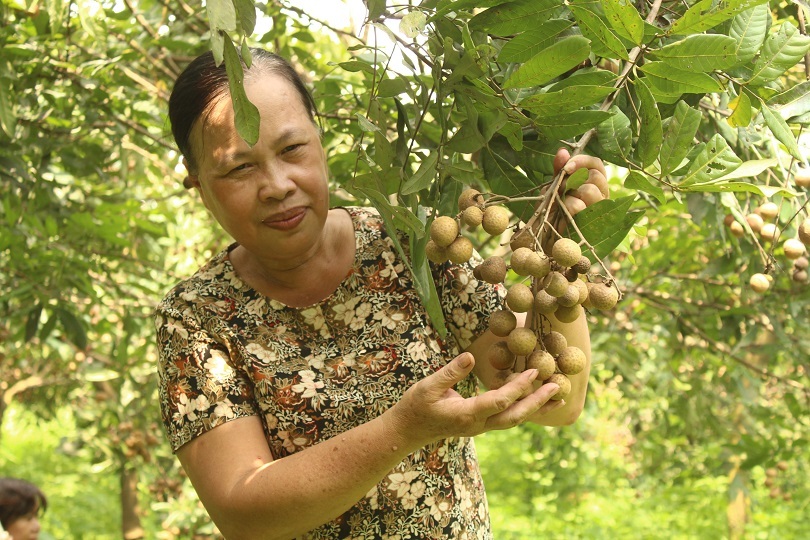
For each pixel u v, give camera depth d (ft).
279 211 4.23
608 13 3.65
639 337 11.73
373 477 3.73
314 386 4.48
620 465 27.35
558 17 4.14
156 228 9.83
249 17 3.32
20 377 17.54
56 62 9.09
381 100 7.29
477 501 4.88
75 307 10.09
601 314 11.50
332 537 4.51
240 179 4.23
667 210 10.89
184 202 13.67
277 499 3.82
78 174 9.98
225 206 4.29
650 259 11.16
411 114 5.89
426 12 4.30
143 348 12.64
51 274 9.64
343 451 3.71
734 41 3.62
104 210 9.41
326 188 4.39
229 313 4.62
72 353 14.55
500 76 4.39
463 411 3.46
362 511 4.50
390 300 4.67
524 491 26.89
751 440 10.90
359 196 4.33
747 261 7.71
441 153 4.29
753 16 3.97
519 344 3.73
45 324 9.75
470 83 4.17
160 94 9.61
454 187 4.58
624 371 11.40
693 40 3.67
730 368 11.19
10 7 8.68
